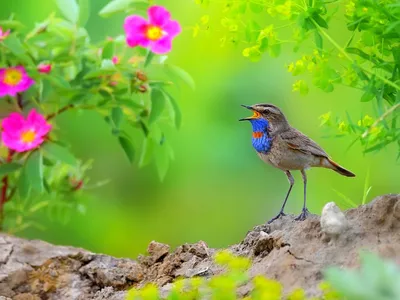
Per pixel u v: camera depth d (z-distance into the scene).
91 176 21.20
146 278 9.64
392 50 9.15
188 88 22.20
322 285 6.74
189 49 22.42
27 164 11.59
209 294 7.82
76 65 12.08
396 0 8.98
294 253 8.20
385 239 8.03
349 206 11.10
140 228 21.44
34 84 12.27
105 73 11.48
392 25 8.58
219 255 7.14
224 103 22.31
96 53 12.05
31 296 9.73
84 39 11.96
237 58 22.45
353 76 9.52
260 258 8.63
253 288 7.94
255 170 22.16
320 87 9.66
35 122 11.55
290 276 7.94
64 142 11.93
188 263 9.45
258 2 9.71
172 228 21.69
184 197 21.91
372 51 9.41
